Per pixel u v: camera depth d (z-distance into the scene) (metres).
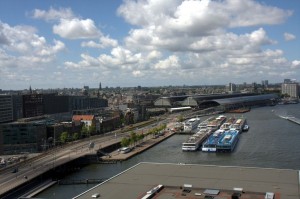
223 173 196.00
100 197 164.00
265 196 155.88
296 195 158.12
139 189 173.38
